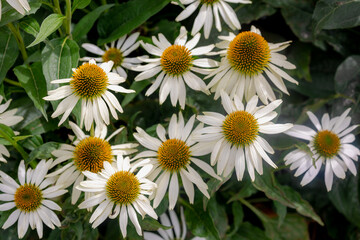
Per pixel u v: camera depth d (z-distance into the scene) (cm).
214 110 67
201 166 60
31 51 69
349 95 73
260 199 78
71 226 62
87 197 60
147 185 59
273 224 77
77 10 73
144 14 69
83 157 60
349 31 77
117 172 59
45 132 70
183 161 61
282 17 79
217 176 60
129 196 58
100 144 61
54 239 64
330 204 79
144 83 66
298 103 78
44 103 63
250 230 77
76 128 62
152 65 64
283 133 68
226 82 62
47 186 62
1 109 62
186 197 75
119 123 73
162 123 70
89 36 75
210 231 69
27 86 63
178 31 71
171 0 68
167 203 63
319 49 79
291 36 79
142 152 61
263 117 60
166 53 63
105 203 58
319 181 77
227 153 60
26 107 67
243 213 79
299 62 77
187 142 61
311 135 66
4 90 68
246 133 59
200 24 66
